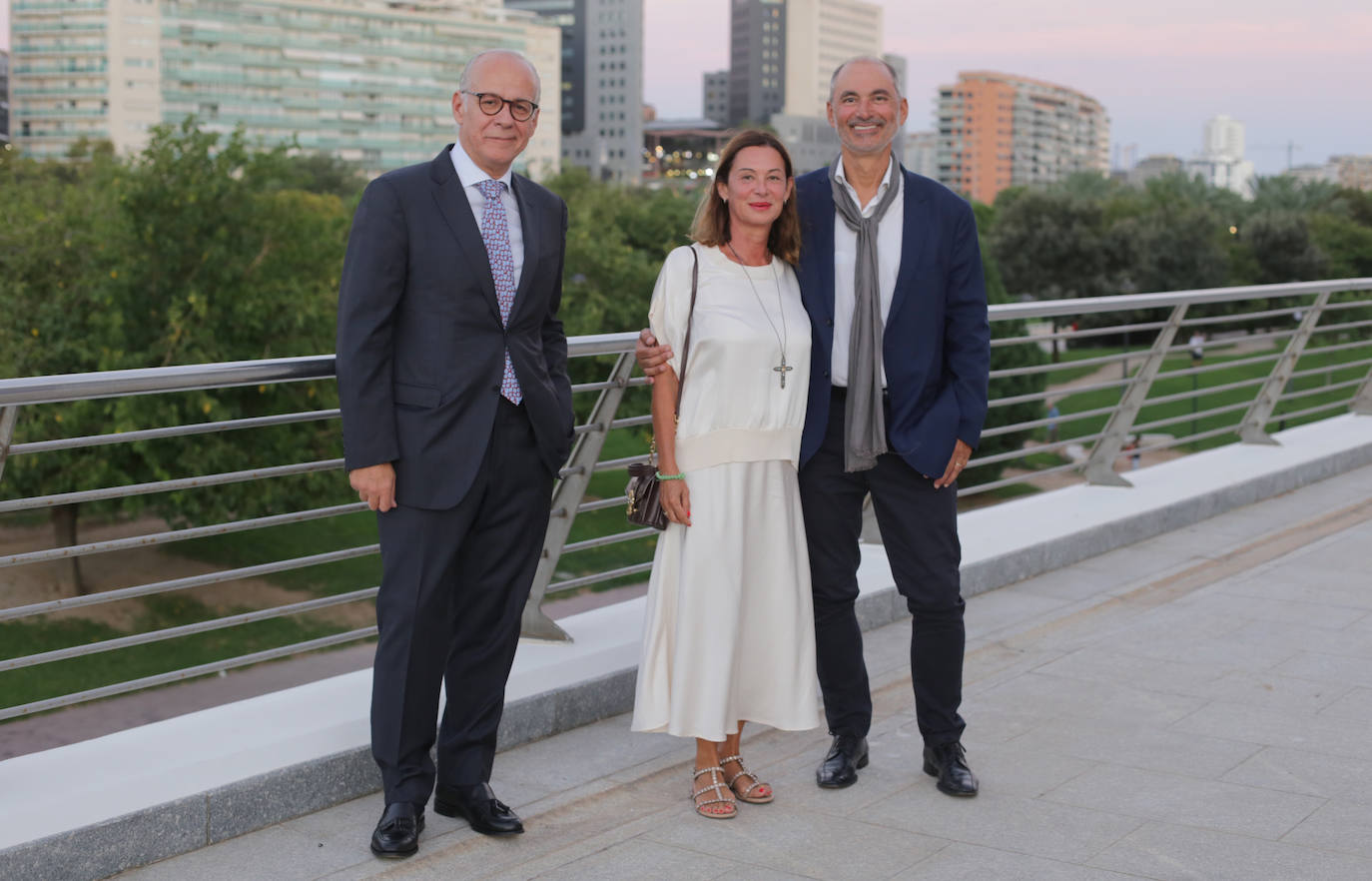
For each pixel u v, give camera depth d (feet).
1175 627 15.44
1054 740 11.85
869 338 10.50
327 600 11.50
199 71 523.29
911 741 12.04
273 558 75.97
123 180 67.36
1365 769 11.00
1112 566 18.42
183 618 65.62
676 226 135.03
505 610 10.21
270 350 69.31
